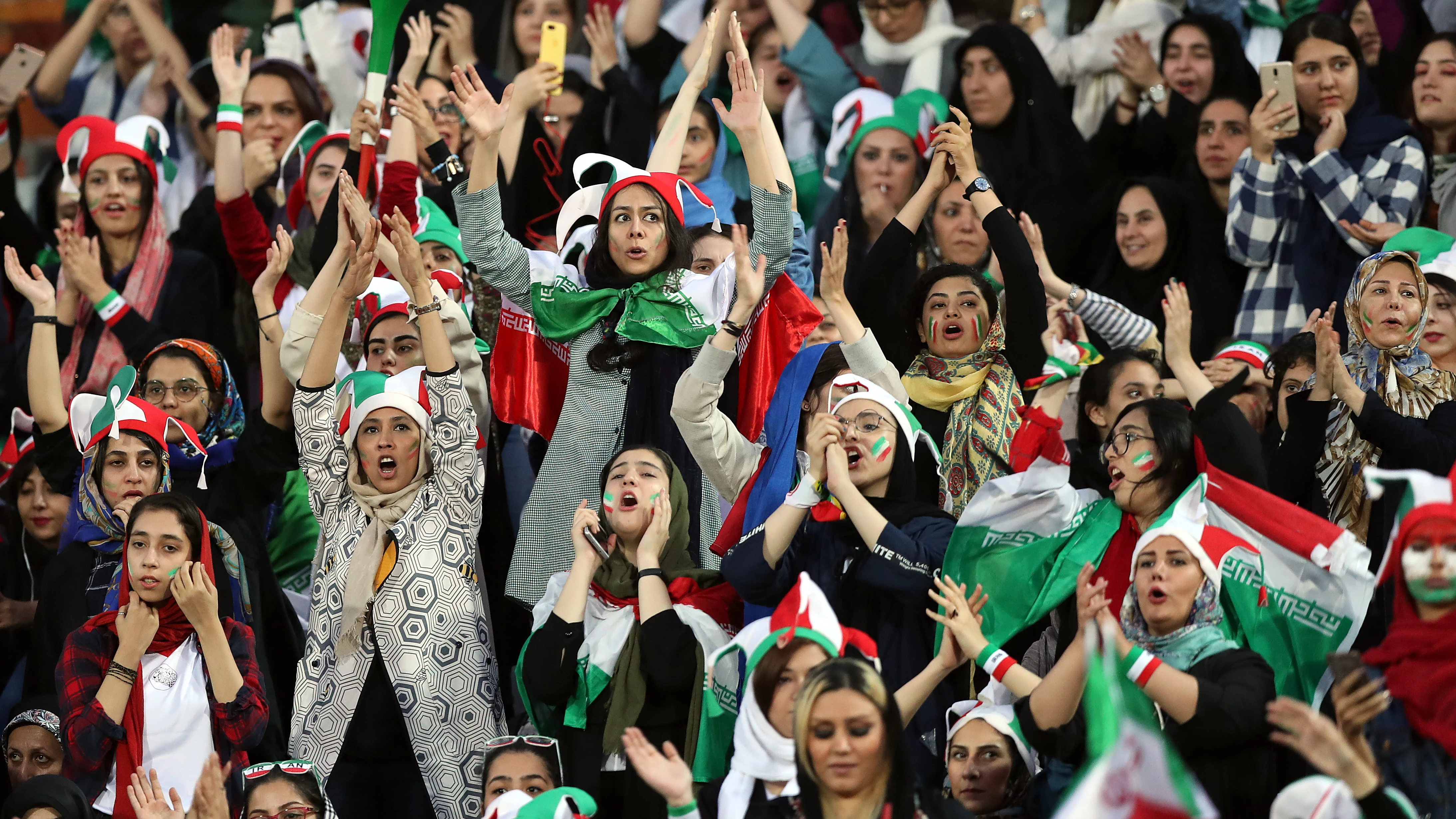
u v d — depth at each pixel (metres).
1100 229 24.89
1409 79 25.25
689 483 18.89
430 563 17.81
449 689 17.48
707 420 17.95
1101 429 19.31
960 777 15.88
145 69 31.98
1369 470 14.57
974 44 26.06
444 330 18.53
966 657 15.44
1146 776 8.85
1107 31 27.36
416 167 22.72
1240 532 16.16
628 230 19.34
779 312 19.17
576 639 16.56
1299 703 13.13
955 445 18.75
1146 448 16.23
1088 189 25.80
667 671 16.34
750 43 28.50
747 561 16.66
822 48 27.88
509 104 19.67
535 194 25.38
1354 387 17.42
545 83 23.84
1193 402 18.52
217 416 20.89
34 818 16.61
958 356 19.30
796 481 18.39
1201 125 24.52
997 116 25.94
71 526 19.78
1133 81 26.58
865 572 16.44
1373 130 23.09
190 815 15.93
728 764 16.34
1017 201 25.33
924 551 16.48
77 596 18.86
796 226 21.91
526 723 18.22
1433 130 23.72
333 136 25.09
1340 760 12.87
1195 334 23.47
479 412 19.97
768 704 14.25
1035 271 19.05
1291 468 17.78
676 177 20.03
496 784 16.08
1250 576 15.88
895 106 26.02
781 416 18.50
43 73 31.75
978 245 23.48
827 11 29.53
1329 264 22.83
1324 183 22.64
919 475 18.27
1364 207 22.47
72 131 25.67
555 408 19.89
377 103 23.12
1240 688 14.38
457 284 21.81
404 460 18.17
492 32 29.92
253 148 27.27
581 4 30.70
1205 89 25.95
